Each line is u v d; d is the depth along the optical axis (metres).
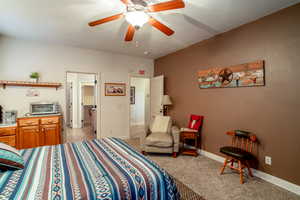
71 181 1.09
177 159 3.03
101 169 1.28
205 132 3.22
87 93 7.23
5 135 2.72
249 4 1.99
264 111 2.28
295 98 1.97
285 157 2.05
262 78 2.28
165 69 4.49
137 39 3.24
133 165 1.36
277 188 2.06
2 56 3.04
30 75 3.28
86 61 3.94
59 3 1.97
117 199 1.00
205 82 3.21
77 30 2.79
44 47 3.45
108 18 1.73
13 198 0.89
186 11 2.17
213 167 2.68
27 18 2.36
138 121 7.16
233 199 1.83
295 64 1.96
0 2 1.93
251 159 2.23
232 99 2.71
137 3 1.55
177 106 4.04
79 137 4.66
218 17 2.33
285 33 2.05
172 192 1.27
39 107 3.25
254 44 2.39
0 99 3.04
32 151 1.74
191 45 3.57
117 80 4.40
